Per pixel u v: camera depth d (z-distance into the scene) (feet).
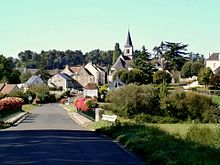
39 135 107.14
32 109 314.55
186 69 527.40
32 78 593.01
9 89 449.48
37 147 78.89
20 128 137.69
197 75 487.20
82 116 211.41
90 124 148.36
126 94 242.58
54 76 630.33
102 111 158.40
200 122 241.96
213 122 241.76
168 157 59.82
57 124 161.58
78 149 76.89
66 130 128.26
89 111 194.49
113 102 244.42
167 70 509.76
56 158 63.62
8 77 550.36
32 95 428.56
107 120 143.54
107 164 58.75
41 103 447.01
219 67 519.19
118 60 651.66
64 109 317.42
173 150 65.77
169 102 246.06
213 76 412.98
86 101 208.13
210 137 83.41
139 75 457.27
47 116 224.12
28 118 205.05
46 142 88.63
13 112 225.35
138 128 107.34
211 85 411.75
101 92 440.04
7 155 66.74
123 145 84.74
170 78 453.99
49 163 58.13
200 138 84.69
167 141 77.82
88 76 649.20
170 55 531.09
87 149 77.10
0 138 97.96
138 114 241.76
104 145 84.64
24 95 396.37
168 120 238.27
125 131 103.45
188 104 246.27
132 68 500.74
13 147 78.79
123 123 122.62
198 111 246.47
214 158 58.59
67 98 450.30
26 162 58.95
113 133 107.14
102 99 371.76
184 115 246.27
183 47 534.78
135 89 244.83
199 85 430.20
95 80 648.38
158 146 71.36
